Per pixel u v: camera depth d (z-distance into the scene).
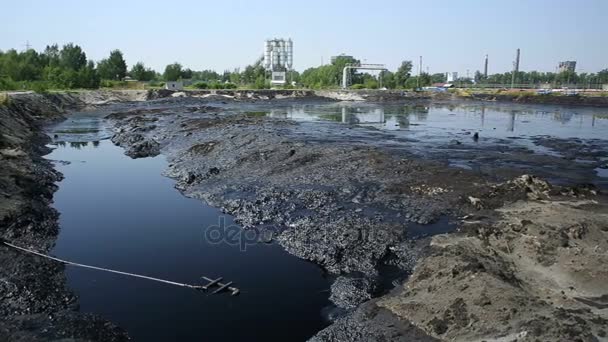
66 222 18.78
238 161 26.25
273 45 174.00
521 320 9.20
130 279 13.74
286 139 30.77
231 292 12.82
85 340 10.23
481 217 16.72
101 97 82.56
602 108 75.06
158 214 19.78
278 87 123.19
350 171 22.89
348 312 11.64
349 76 135.25
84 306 12.18
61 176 26.53
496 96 97.62
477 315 9.66
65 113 63.31
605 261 11.60
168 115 54.56
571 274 11.36
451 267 11.84
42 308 11.79
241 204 19.94
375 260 14.29
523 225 14.44
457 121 55.44
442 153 29.64
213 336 10.71
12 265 13.66
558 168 25.48
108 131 46.50
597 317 9.29
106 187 24.36
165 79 131.00
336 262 14.38
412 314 10.53
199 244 16.39
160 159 32.19
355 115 64.50
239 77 149.75
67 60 115.31
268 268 14.41
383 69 132.38
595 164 27.19
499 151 30.95
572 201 17.95
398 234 15.45
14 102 45.00
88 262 14.90
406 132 42.69
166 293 12.87
